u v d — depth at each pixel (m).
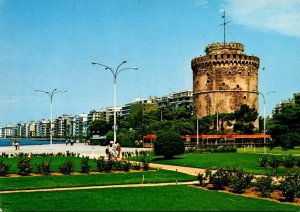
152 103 188.00
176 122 112.94
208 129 115.81
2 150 84.75
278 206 18.42
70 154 59.41
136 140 108.38
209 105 120.75
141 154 60.34
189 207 17.80
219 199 20.00
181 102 178.00
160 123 112.19
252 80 122.06
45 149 91.56
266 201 19.75
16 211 16.95
